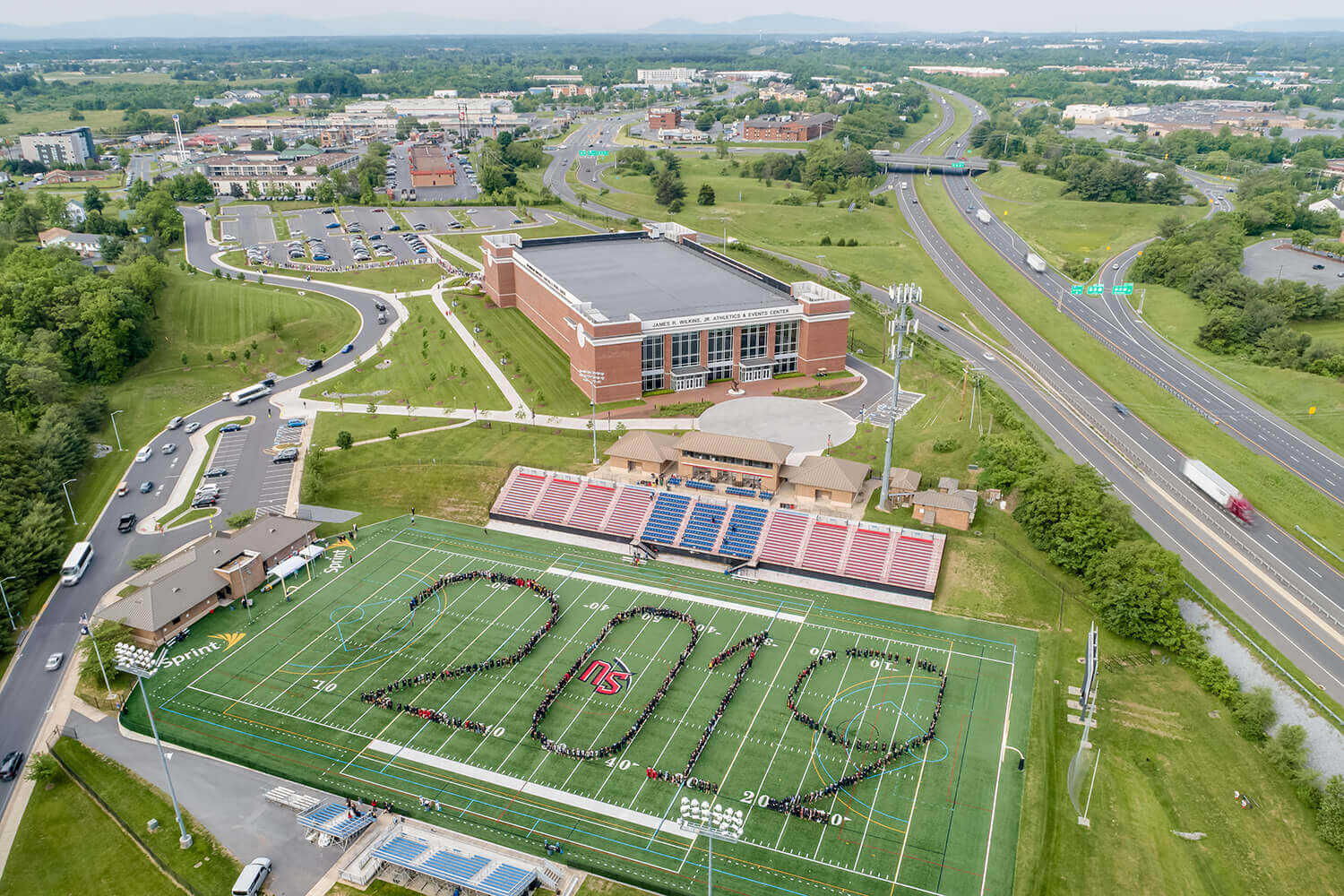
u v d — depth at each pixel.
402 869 85.62
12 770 97.81
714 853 86.88
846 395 184.38
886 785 95.06
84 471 160.88
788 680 111.19
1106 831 89.88
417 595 128.75
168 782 96.06
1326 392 183.38
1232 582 127.19
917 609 125.25
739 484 149.12
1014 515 138.38
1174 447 167.00
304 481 156.62
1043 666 113.38
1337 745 100.38
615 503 148.00
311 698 108.19
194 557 128.25
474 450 164.75
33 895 84.00
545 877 83.81
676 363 187.38
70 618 123.44
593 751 99.50
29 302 195.00
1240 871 85.62
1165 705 106.69
